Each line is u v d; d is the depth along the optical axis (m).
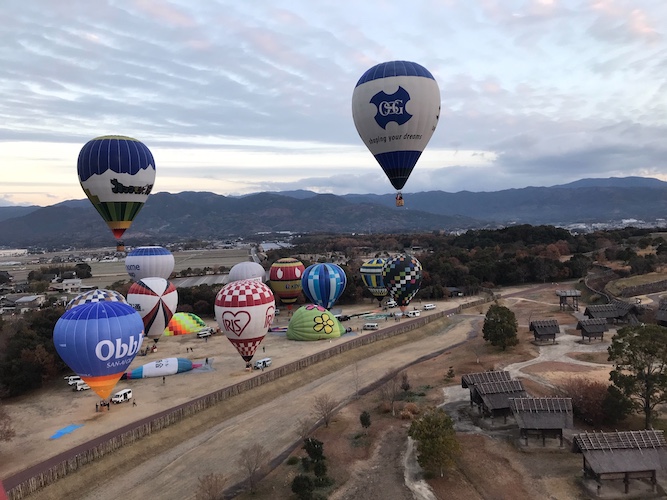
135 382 68.94
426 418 43.66
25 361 67.25
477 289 137.12
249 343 70.62
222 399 59.69
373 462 44.47
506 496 38.19
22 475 43.84
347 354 79.81
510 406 46.81
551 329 81.06
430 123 65.44
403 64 64.25
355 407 58.09
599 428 47.72
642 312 87.50
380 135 65.31
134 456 47.50
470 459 43.66
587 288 129.50
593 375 62.97
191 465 46.09
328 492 39.88
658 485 38.47
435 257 166.75
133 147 75.25
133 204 77.12
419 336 93.75
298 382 67.81
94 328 54.31
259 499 39.50
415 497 38.62
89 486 42.94
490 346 80.69
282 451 48.00
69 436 51.94
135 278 105.00
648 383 45.28
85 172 74.12
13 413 59.62
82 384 67.12
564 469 41.34
